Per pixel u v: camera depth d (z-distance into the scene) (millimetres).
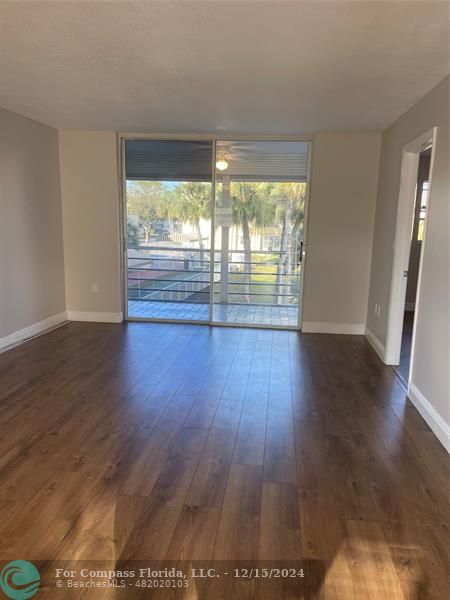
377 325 4508
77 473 2240
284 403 3152
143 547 1746
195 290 5449
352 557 1716
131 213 5375
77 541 1771
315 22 2133
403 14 2031
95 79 3096
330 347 4598
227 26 2205
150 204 5328
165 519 1907
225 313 5441
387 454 2486
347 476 2260
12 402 3092
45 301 5004
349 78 2939
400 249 3930
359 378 3703
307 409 3062
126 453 2438
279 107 3746
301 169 5035
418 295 3168
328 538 1813
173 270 5441
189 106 3797
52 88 3340
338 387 3486
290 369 3885
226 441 2588
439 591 1564
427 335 2955
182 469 2291
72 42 2443
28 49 2559
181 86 3221
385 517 1948
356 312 5113
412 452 2514
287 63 2695
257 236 5238
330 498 2076
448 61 2584
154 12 2072
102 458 2385
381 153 4691
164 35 2334
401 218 3895
